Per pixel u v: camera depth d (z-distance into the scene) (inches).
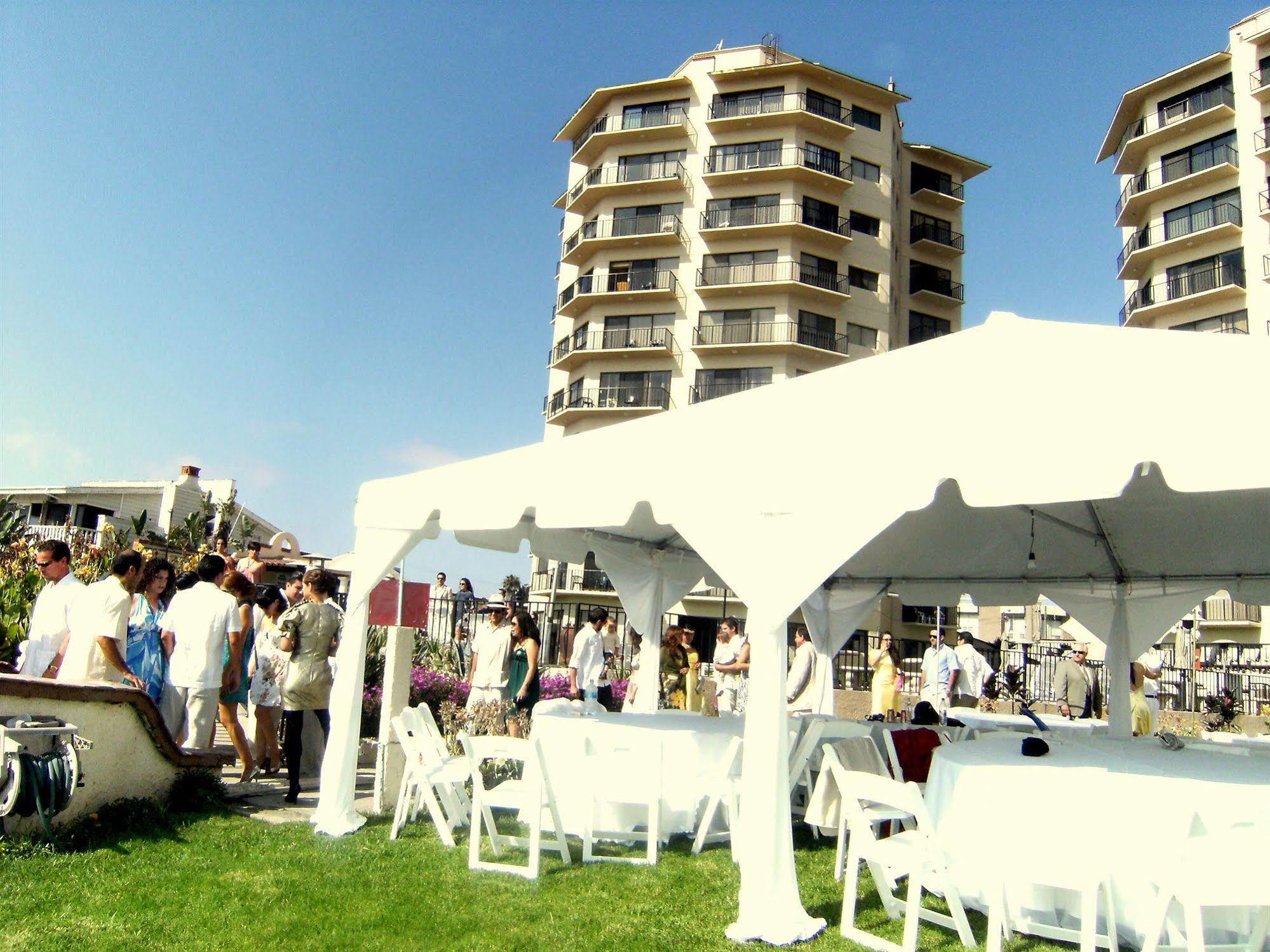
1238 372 143.8
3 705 210.5
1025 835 172.4
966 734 311.1
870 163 1744.6
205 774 273.7
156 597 302.8
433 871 219.6
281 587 507.5
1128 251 1551.4
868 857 186.1
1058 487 158.1
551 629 904.3
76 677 248.8
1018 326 170.6
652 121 1784.0
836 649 418.9
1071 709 474.6
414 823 272.5
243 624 322.0
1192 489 143.7
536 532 329.7
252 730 405.7
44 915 174.4
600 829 250.1
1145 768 200.5
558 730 269.0
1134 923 176.4
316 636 297.1
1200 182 1437.0
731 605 1464.1
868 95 1763.0
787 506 191.9
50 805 209.2
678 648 474.6
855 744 253.6
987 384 170.4
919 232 1835.6
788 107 1686.8
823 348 1649.9
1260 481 137.0
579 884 212.5
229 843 232.4
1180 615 328.2
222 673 295.0
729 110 1731.1
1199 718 692.1
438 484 262.2
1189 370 149.2
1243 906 151.9
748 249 1668.3
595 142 1791.3
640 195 1755.7
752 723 187.9
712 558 199.3
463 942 173.6
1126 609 338.3
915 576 402.9
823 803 260.4
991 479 165.8
